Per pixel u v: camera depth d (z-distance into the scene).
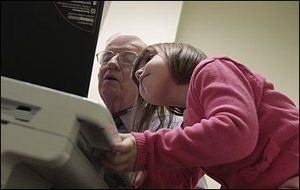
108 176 0.69
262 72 2.52
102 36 2.35
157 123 1.03
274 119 0.67
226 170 0.66
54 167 0.51
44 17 0.69
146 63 0.92
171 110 0.97
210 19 2.71
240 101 0.61
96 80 1.44
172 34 2.47
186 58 0.85
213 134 0.57
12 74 0.67
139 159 0.60
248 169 0.64
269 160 0.64
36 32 0.68
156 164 0.60
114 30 2.45
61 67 0.68
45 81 0.67
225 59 0.71
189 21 2.70
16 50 0.68
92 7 0.69
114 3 2.59
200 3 2.78
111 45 1.46
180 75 0.84
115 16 2.52
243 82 0.67
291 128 0.66
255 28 2.69
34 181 0.57
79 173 0.55
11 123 0.51
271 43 2.63
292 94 2.45
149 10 2.57
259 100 0.68
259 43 2.63
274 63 2.56
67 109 0.51
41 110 0.51
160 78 0.85
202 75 0.69
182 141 0.58
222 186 0.69
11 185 0.53
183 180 0.78
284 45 2.62
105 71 1.41
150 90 0.86
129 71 1.37
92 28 0.68
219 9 2.76
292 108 0.71
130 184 0.72
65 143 0.49
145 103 1.06
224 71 0.67
